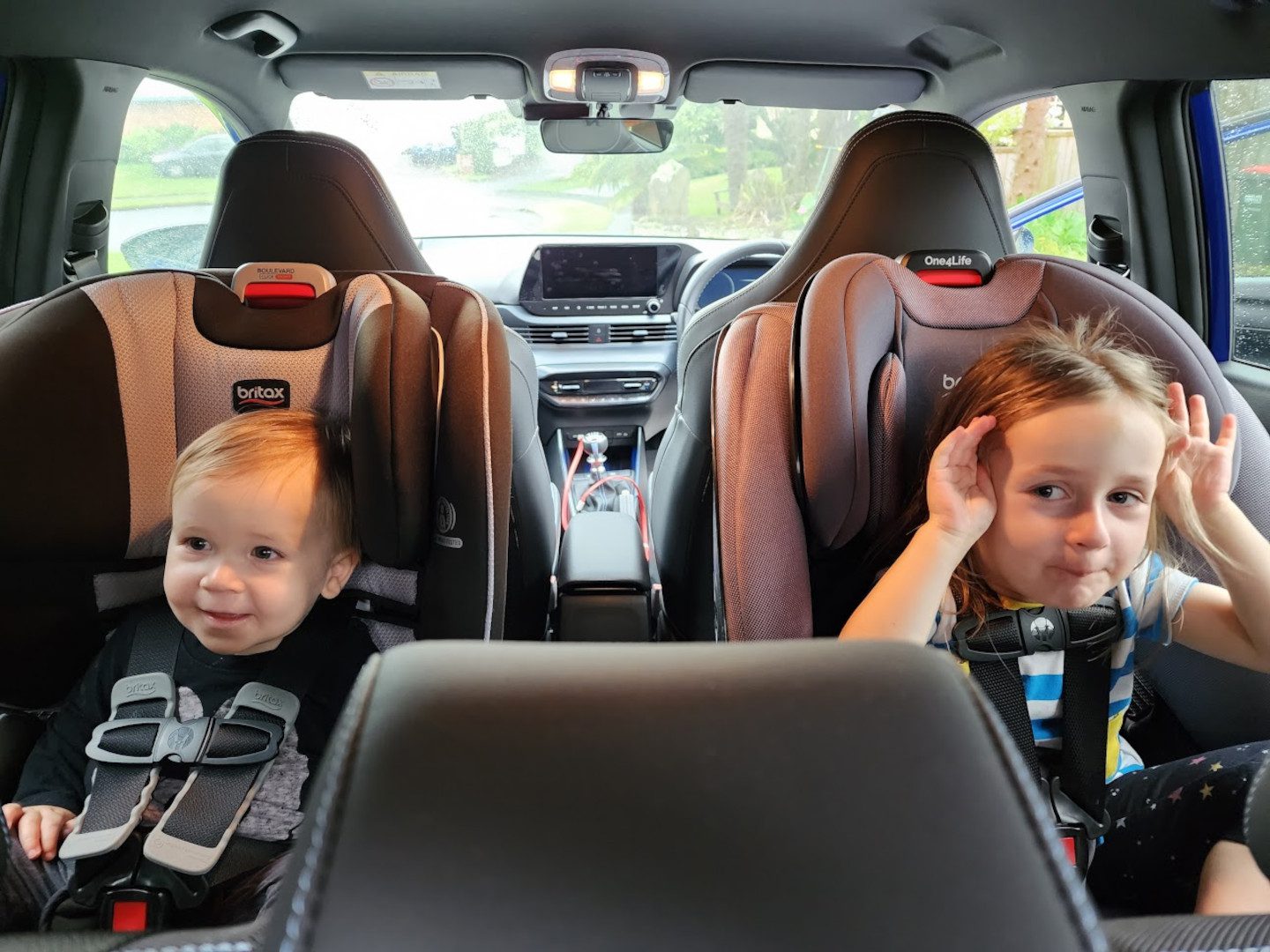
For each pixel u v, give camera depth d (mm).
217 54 2172
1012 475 1015
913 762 278
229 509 1057
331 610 1252
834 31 2127
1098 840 1179
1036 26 1857
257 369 1235
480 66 2373
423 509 1161
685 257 3303
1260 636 1094
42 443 1131
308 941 243
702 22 2090
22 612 1170
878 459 1260
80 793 1100
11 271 2066
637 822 261
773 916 250
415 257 1711
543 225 3723
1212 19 1554
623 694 292
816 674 303
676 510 1837
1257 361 2031
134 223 2377
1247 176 1971
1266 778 457
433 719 281
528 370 1821
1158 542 1148
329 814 263
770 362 1270
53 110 1993
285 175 1640
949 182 1566
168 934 354
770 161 3547
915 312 1319
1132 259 2139
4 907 613
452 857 254
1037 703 1148
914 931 248
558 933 246
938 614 1117
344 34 2182
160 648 1186
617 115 2596
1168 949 355
